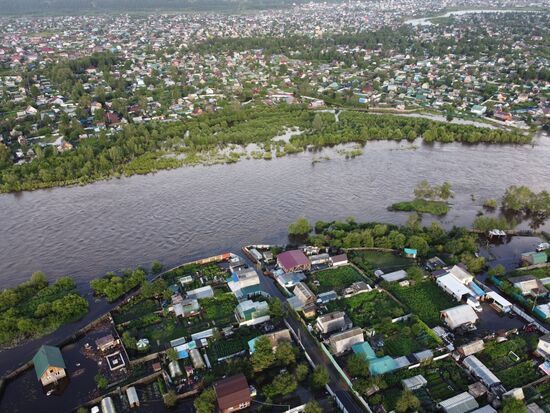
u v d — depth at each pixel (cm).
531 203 14850
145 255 12950
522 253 12638
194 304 10331
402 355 8875
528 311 10194
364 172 18550
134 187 17575
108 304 10850
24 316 10394
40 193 17288
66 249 13412
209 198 16412
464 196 16325
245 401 7731
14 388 8481
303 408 7638
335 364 8569
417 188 16138
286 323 9806
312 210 15362
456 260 11850
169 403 7806
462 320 9612
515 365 8556
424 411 7488
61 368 8606
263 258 12306
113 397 8169
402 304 10394
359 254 12544
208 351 9188
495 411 7425
